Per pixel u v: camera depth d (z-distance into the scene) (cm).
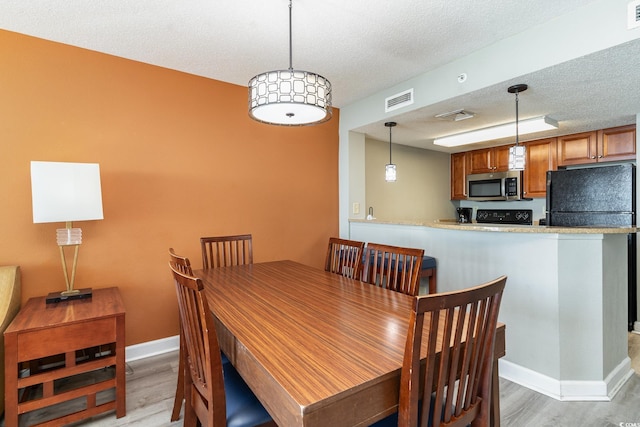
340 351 105
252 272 228
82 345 175
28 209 217
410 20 200
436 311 87
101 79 241
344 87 312
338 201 380
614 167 295
